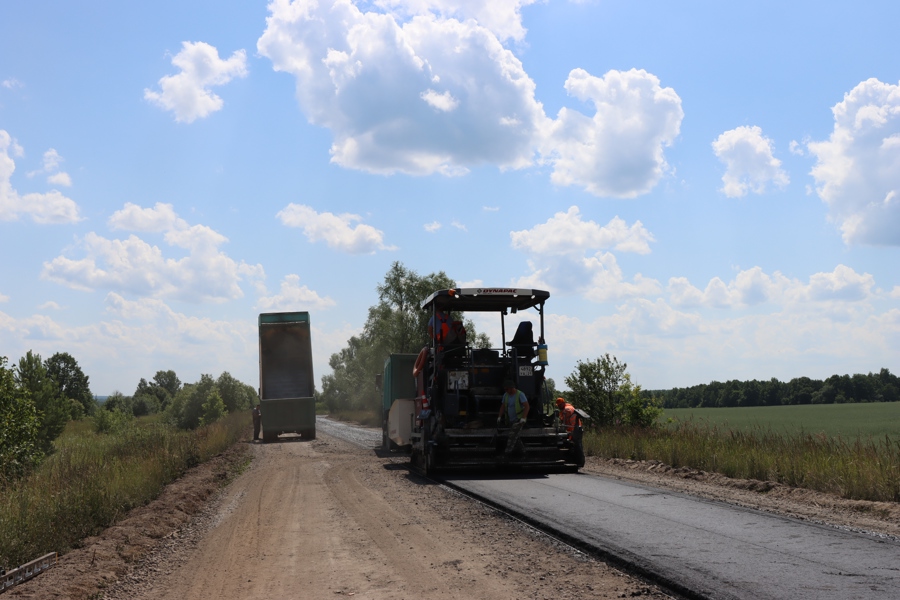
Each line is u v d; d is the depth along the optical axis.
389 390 25.55
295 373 35.38
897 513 9.28
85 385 110.62
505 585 6.45
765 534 8.15
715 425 20.34
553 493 12.04
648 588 6.16
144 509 12.01
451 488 13.67
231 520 11.08
